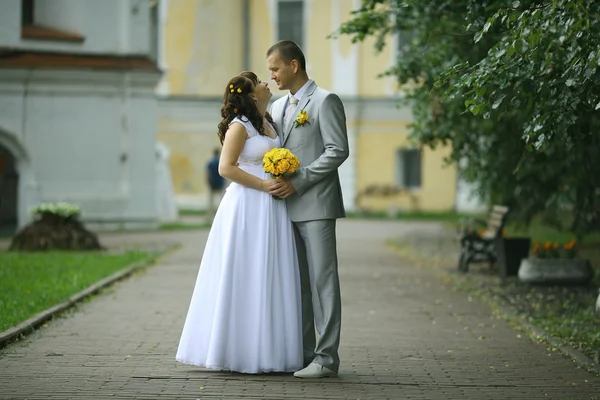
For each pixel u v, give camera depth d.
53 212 23.59
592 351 11.08
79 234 23.73
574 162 17.73
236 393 8.84
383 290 17.25
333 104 9.48
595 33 9.87
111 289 16.64
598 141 15.83
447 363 10.48
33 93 30.83
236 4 49.03
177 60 48.72
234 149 9.54
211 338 9.40
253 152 9.62
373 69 48.66
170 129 48.81
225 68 48.97
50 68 30.72
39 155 31.00
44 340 11.55
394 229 35.44
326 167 9.38
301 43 49.03
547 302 15.30
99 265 20.02
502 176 20.05
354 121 48.78
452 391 9.12
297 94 9.63
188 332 9.58
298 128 9.57
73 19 31.42
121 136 31.88
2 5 30.28
